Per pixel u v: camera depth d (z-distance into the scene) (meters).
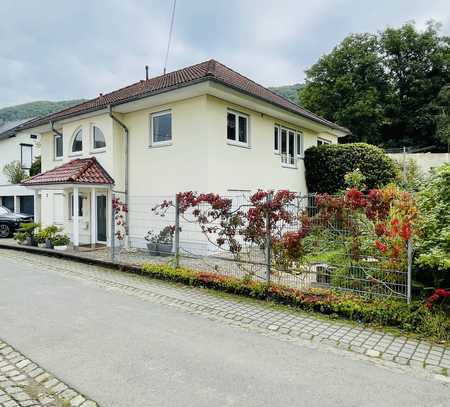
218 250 8.91
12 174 25.34
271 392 3.33
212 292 6.93
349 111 31.86
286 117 14.14
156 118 12.27
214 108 11.07
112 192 12.67
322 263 6.09
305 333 4.82
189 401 3.18
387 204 5.37
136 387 3.43
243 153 12.35
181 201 8.07
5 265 9.95
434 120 31.17
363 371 3.75
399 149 31.42
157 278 8.15
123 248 12.23
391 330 4.90
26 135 28.27
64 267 9.60
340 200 5.79
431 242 5.11
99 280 8.02
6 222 17.33
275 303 6.17
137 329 4.96
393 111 33.38
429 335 4.68
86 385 3.47
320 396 3.26
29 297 6.61
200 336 4.71
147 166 12.31
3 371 3.80
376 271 5.52
